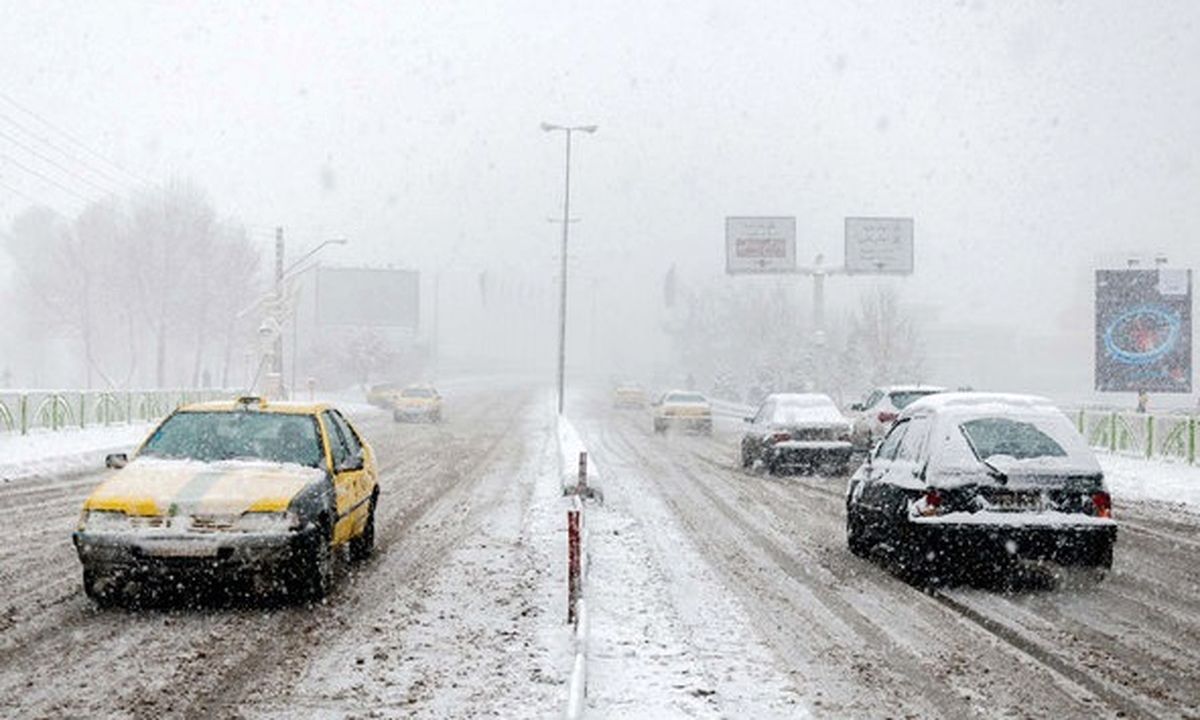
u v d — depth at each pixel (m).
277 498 9.24
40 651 7.91
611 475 22.66
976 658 8.04
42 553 12.16
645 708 6.70
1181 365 37.31
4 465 21.88
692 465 25.72
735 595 10.31
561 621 9.08
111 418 33.09
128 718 6.45
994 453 10.80
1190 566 12.23
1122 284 37.84
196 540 8.91
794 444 22.78
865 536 12.51
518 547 13.07
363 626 8.84
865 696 7.04
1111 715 6.68
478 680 7.30
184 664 7.62
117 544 8.91
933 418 11.38
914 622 9.26
